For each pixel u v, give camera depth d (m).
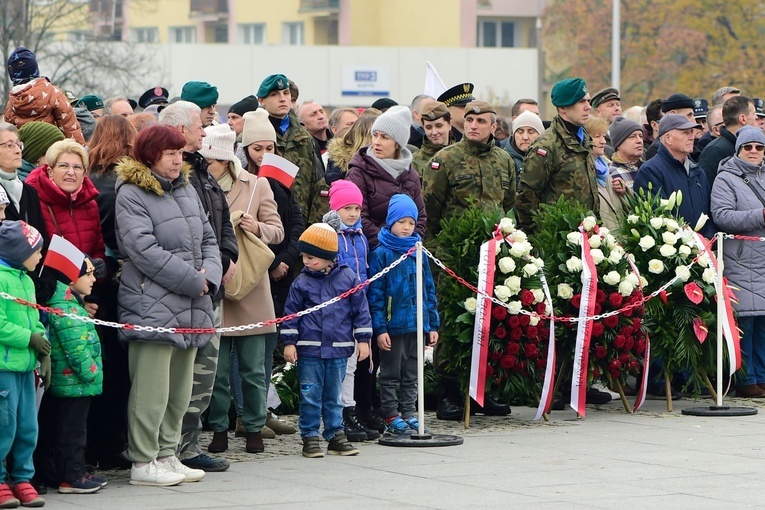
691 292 16.98
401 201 14.73
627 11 79.44
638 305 16.64
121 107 18.52
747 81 77.00
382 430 15.27
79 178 12.09
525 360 15.96
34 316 11.36
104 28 74.25
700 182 18.56
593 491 11.75
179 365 12.48
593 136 18.62
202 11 78.44
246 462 13.50
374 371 15.87
